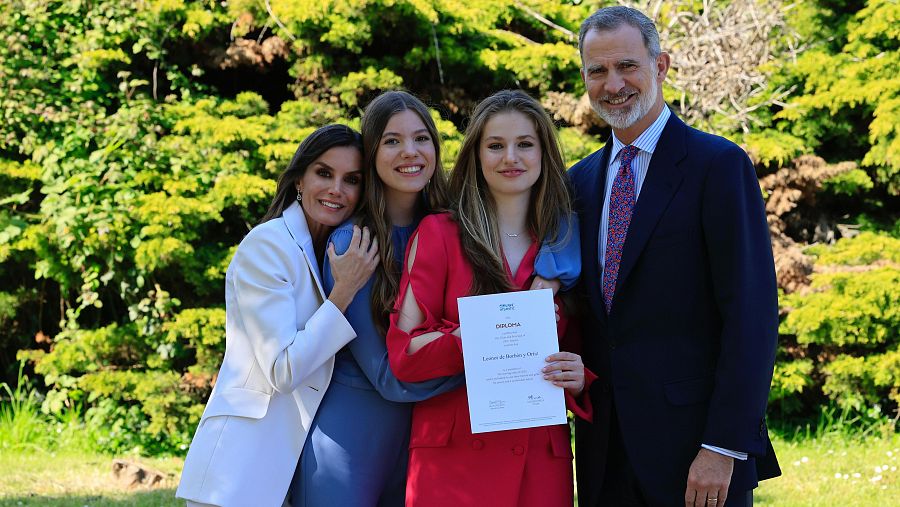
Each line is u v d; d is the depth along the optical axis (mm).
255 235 3049
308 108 8164
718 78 7625
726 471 2701
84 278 7691
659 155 2906
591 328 2988
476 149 2959
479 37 8797
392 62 8484
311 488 2990
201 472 2961
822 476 6375
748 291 2713
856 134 8891
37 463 6637
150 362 7695
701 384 2818
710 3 7625
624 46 2891
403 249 3090
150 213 7375
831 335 7586
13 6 7801
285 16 7863
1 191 7969
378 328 2965
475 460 2830
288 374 2854
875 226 8953
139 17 8062
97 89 8086
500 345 2766
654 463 2822
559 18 9273
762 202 2834
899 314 7492
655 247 2838
